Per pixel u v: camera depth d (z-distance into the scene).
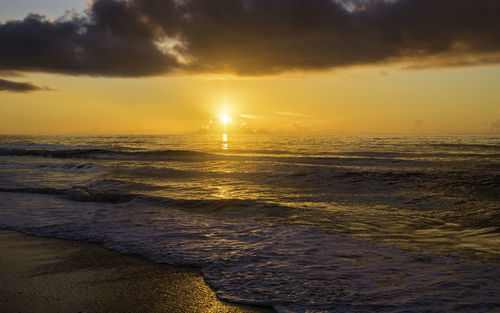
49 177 14.10
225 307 3.16
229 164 19.88
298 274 3.92
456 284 3.54
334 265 4.20
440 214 7.33
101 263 4.37
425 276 3.79
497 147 40.22
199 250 4.88
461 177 13.48
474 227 6.23
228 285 3.64
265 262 4.35
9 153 29.48
